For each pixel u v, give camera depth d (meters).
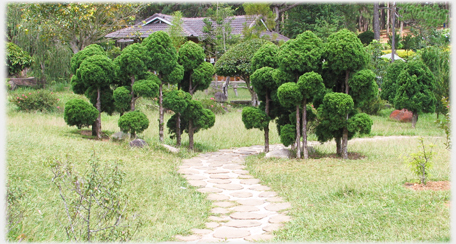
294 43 11.97
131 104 13.55
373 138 17.22
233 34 29.19
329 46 11.74
